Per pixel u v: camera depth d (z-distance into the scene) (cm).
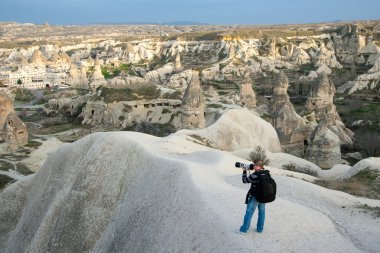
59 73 19188
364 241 2233
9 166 7406
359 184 3691
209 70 17438
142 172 3691
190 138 5819
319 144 7044
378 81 13900
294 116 8344
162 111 10981
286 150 8125
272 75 17562
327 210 2752
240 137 6206
